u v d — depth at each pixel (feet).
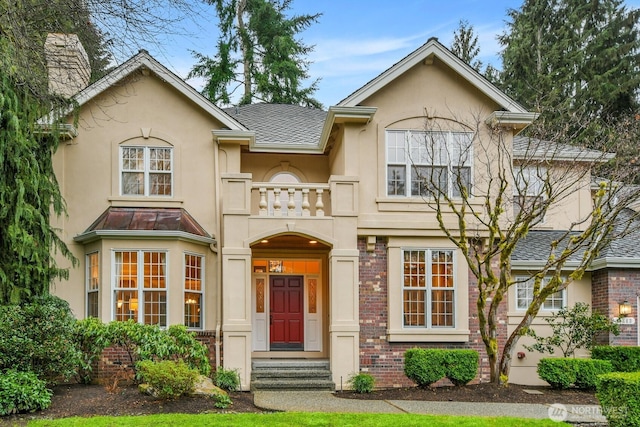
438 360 47.80
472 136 54.34
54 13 40.16
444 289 52.75
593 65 110.22
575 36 113.91
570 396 46.11
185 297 52.54
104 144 54.90
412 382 51.44
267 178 61.82
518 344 56.95
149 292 51.29
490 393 44.57
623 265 54.90
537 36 115.75
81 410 36.76
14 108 42.96
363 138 53.52
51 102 46.50
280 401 42.83
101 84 53.88
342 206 51.72
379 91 54.03
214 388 42.29
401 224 52.47
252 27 109.40
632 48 110.22
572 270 57.26
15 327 39.68
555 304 58.65
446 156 53.78
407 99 54.29
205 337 51.65
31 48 40.83
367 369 51.44
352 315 50.70
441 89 54.70
